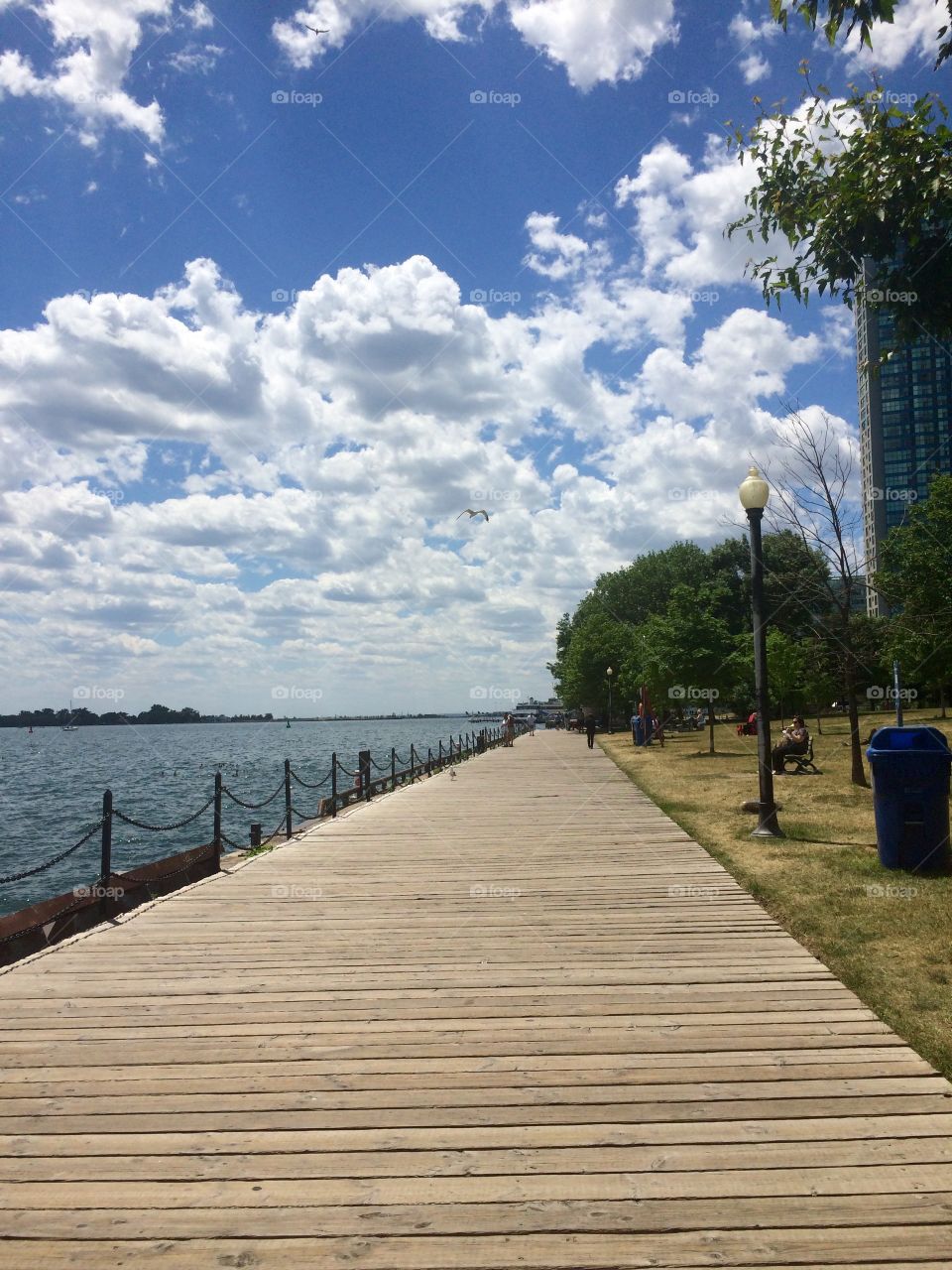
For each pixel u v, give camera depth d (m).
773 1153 3.71
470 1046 4.95
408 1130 3.97
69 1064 4.78
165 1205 3.42
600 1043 4.95
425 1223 3.27
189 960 6.77
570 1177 3.56
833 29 4.89
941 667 25.62
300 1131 3.99
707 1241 3.14
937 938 6.79
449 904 8.61
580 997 5.74
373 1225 3.27
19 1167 3.71
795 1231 3.18
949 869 9.16
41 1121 4.11
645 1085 4.38
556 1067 4.64
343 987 6.05
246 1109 4.21
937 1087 4.30
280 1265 3.05
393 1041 5.05
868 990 5.73
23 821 34.78
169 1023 5.40
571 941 7.16
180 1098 4.34
